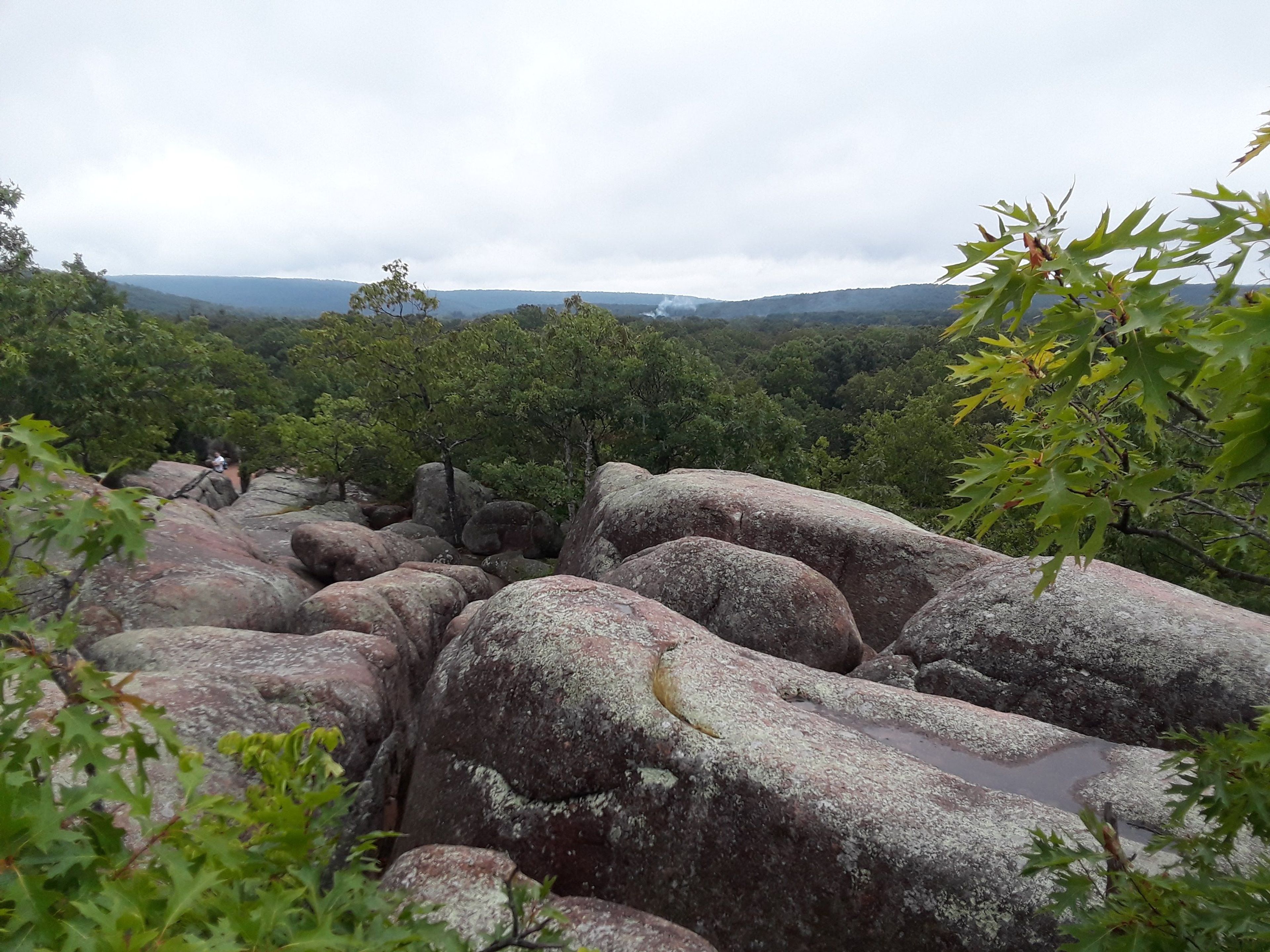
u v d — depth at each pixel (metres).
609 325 24.55
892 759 4.81
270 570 11.91
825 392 70.62
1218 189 1.46
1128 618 6.50
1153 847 2.15
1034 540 15.39
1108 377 1.71
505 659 5.50
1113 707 6.16
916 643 7.38
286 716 5.94
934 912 3.82
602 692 5.06
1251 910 1.70
